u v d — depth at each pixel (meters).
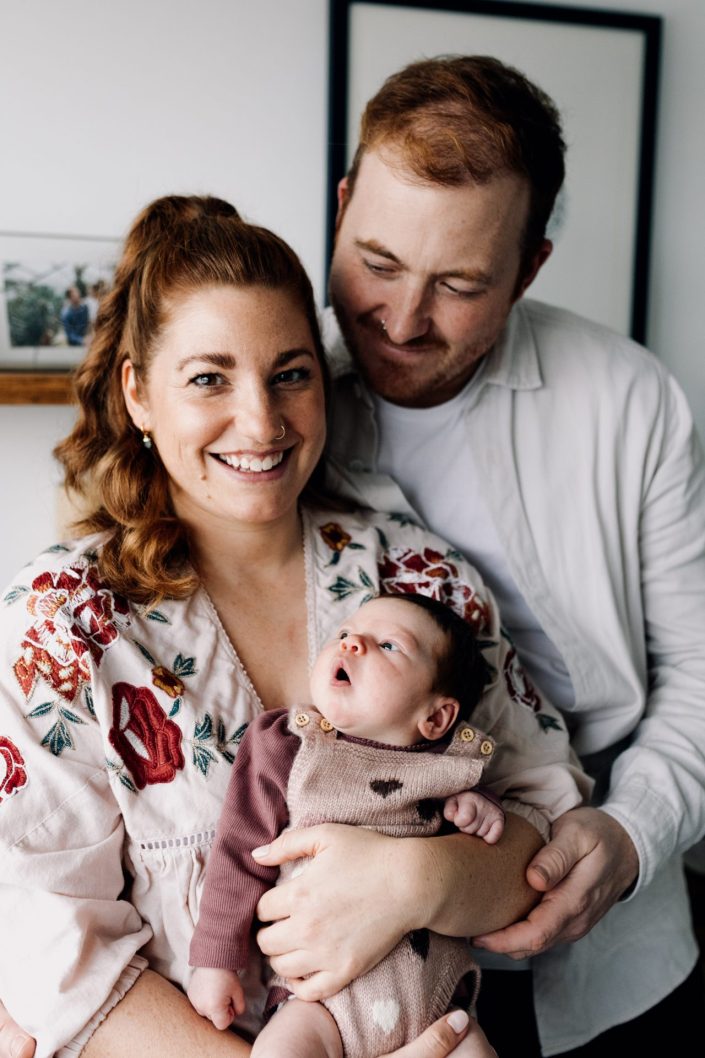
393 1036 0.95
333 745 1.04
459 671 1.11
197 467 1.08
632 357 1.45
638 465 1.42
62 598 1.06
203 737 1.04
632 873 1.23
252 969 1.03
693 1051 1.42
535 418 1.42
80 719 1.02
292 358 1.08
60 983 0.95
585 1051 1.37
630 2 2.26
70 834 1.00
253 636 1.15
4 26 1.92
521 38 2.19
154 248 1.10
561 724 1.32
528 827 1.16
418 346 1.30
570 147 2.26
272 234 1.12
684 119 2.35
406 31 2.12
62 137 1.99
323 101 2.14
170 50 2.02
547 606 1.41
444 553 1.33
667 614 1.49
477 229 1.19
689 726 1.38
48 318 2.03
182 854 1.02
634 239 2.34
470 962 1.04
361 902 0.96
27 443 2.12
